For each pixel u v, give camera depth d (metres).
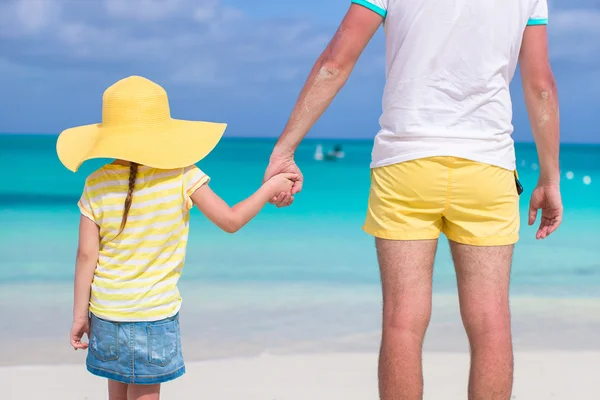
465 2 2.79
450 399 4.53
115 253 3.06
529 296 7.89
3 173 28.12
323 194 21.64
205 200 3.15
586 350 5.70
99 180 3.09
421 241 2.92
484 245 2.91
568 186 27.17
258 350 5.66
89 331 3.16
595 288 8.38
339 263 9.86
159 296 3.09
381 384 2.91
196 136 3.25
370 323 6.57
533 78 3.02
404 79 2.88
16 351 5.57
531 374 5.03
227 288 8.09
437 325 6.40
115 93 3.19
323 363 5.28
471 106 2.85
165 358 3.12
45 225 14.18
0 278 8.66
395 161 2.90
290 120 3.18
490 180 2.87
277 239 12.09
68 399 4.45
